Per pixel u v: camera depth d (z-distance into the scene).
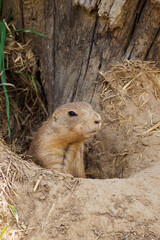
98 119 5.14
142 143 5.61
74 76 6.50
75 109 5.25
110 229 3.87
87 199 4.12
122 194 4.19
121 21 5.97
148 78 6.18
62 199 4.14
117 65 6.19
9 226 3.94
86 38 6.29
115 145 5.92
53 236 3.85
